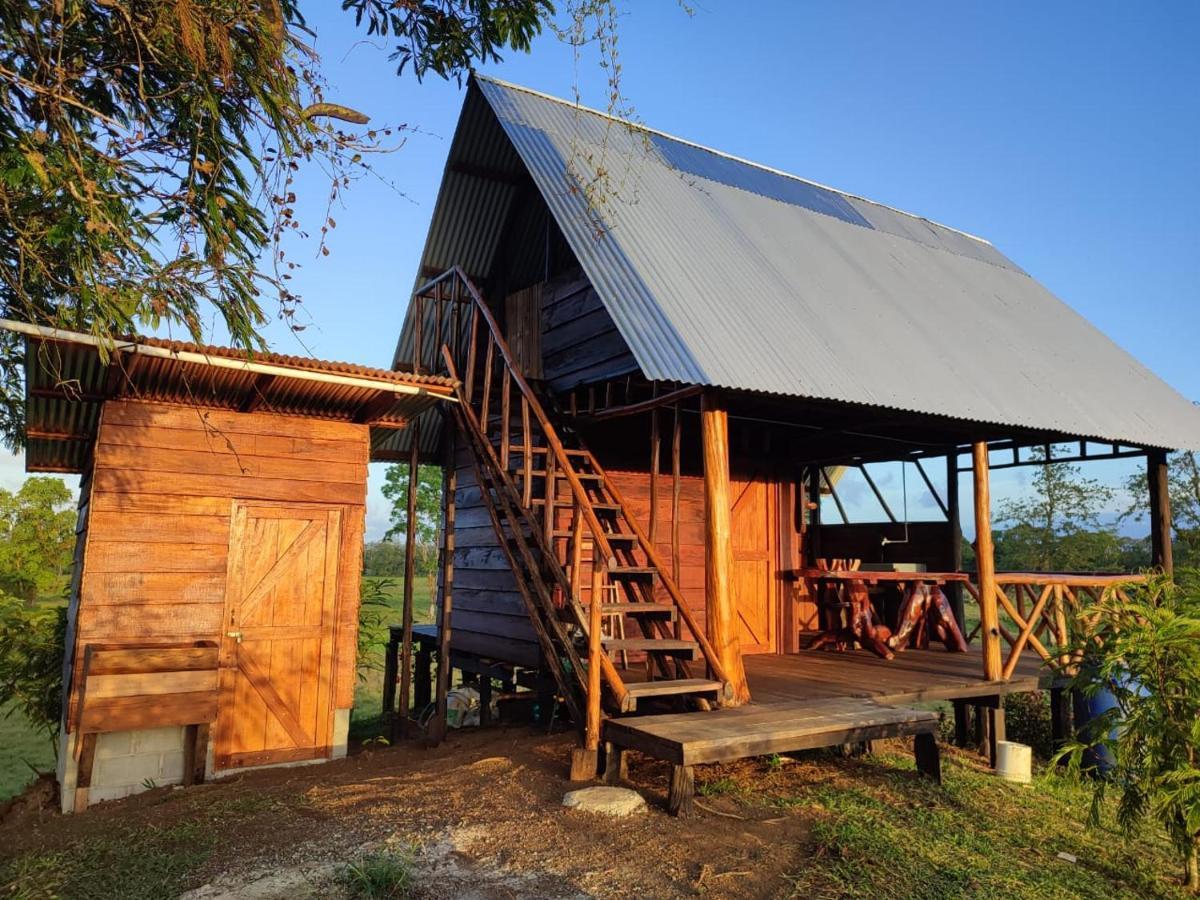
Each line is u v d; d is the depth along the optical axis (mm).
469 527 10875
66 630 8344
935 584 11016
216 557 7176
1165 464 10898
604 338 8664
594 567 6312
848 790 6480
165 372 6488
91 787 6410
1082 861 5453
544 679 8836
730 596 6871
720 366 6836
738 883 4473
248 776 6926
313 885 4266
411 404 7777
